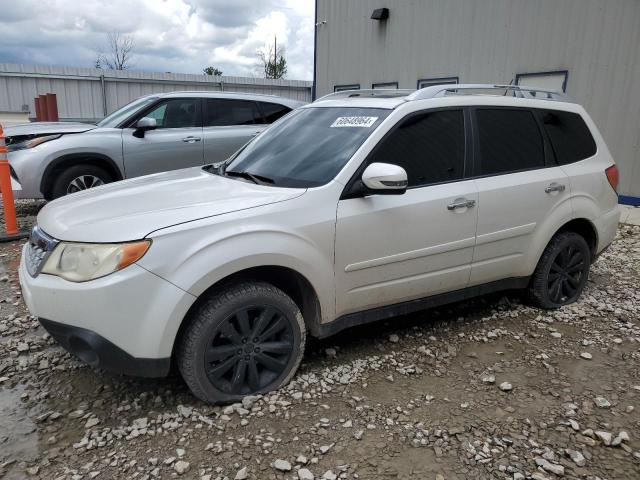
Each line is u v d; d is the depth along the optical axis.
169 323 2.72
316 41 16.16
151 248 2.70
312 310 3.29
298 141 3.79
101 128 7.81
